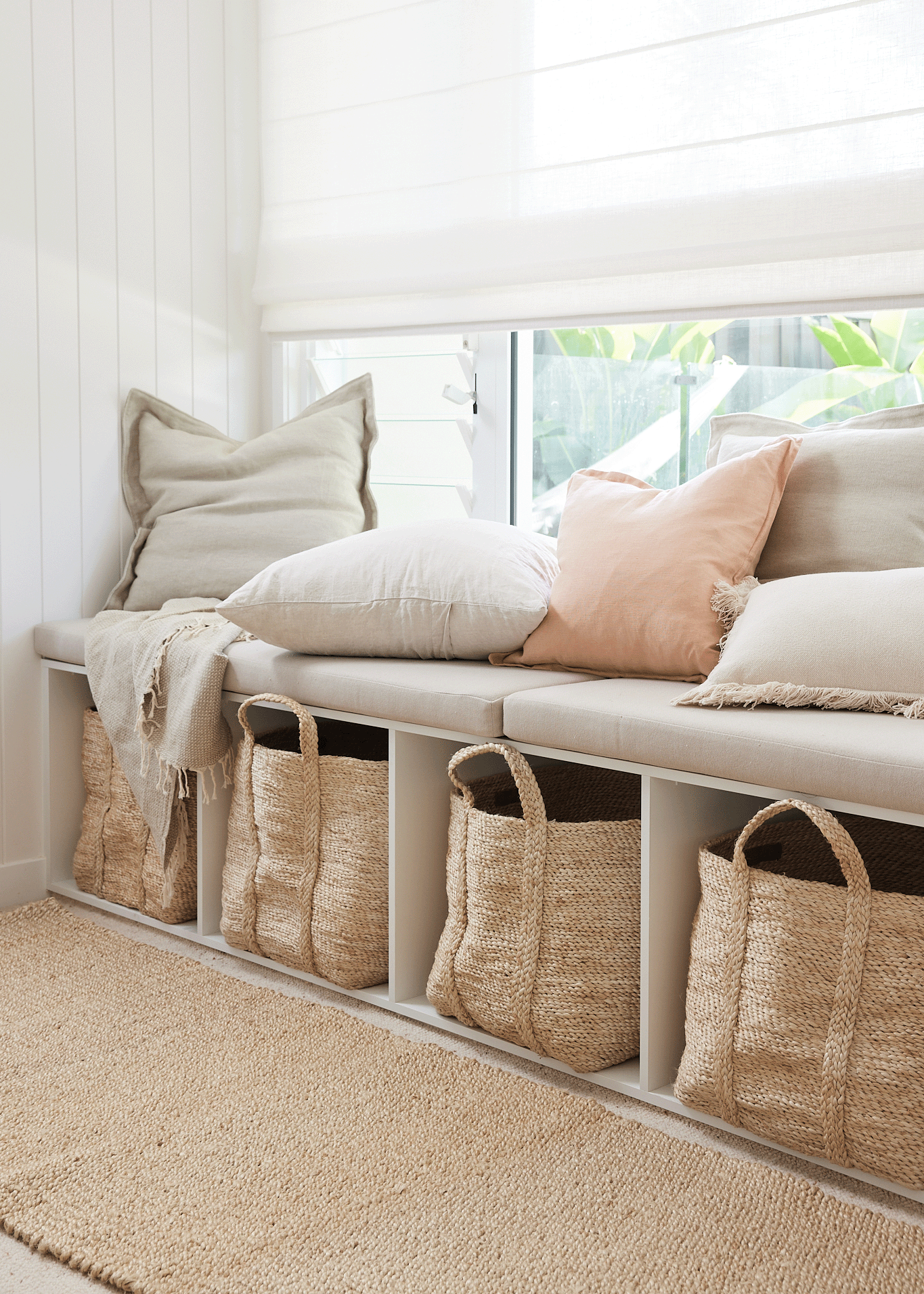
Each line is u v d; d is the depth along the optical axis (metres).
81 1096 1.72
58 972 2.18
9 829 2.67
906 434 1.98
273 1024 1.95
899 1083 1.40
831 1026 1.44
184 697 2.22
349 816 2.03
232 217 3.06
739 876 1.53
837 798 1.44
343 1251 1.36
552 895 1.73
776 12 2.18
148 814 2.33
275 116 3.01
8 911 2.50
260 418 3.18
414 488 2.96
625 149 2.40
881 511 1.95
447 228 2.68
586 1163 1.53
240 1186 1.49
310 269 2.96
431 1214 1.43
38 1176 1.51
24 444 2.65
